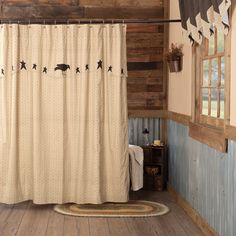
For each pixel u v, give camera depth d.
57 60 4.61
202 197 4.04
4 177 4.66
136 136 5.85
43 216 4.42
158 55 5.78
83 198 4.68
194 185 4.33
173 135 5.37
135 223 4.24
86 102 4.64
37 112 4.61
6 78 4.63
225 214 3.37
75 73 4.64
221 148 3.40
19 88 4.64
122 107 4.70
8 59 4.63
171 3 5.53
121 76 4.67
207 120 4.09
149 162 5.61
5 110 4.63
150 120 5.84
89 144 4.68
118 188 4.73
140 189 5.62
